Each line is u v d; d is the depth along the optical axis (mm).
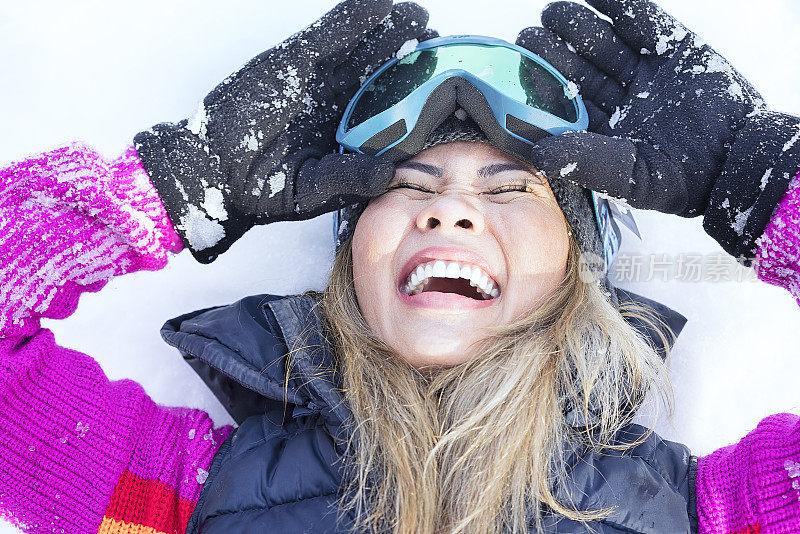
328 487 1117
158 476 1142
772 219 1076
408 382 1172
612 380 1230
